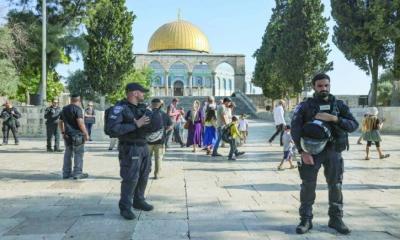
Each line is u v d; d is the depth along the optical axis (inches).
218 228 228.5
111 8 1518.2
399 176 400.8
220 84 3661.4
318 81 222.5
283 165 483.8
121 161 257.0
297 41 1640.0
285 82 1796.3
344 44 1198.9
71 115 392.2
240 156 575.5
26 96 1450.5
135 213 262.7
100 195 319.3
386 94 1518.2
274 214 258.1
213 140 599.8
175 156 576.4
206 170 445.7
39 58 1179.9
